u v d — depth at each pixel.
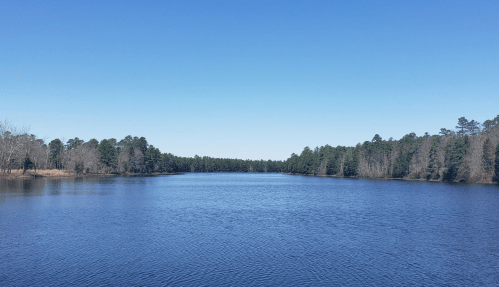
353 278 22.33
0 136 119.12
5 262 24.66
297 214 49.06
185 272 22.83
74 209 50.88
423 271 23.91
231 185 125.00
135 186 104.62
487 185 116.56
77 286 20.17
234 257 26.41
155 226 38.41
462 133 164.38
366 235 34.94
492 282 21.94
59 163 187.12
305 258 26.42
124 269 23.31
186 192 87.50
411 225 40.75
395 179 172.88
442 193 86.69
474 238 34.03
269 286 20.64
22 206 52.94
